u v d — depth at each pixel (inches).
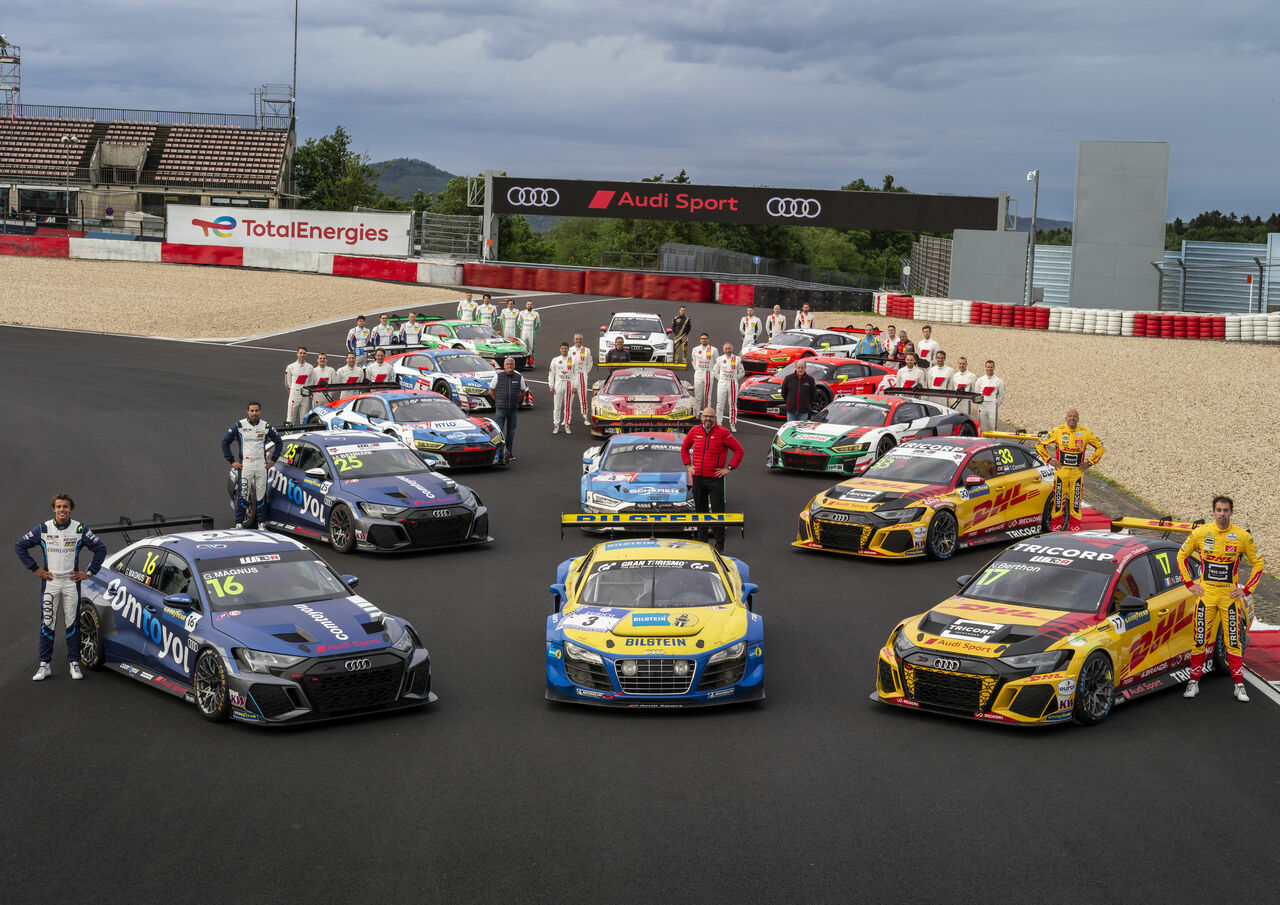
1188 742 360.2
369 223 2305.6
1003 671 368.2
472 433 829.2
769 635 479.8
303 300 1934.1
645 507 645.9
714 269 2657.5
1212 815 302.5
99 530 439.8
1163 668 411.5
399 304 1927.9
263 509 655.1
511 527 679.7
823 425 839.1
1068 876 267.4
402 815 303.9
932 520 600.7
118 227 2733.8
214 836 290.7
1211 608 409.1
